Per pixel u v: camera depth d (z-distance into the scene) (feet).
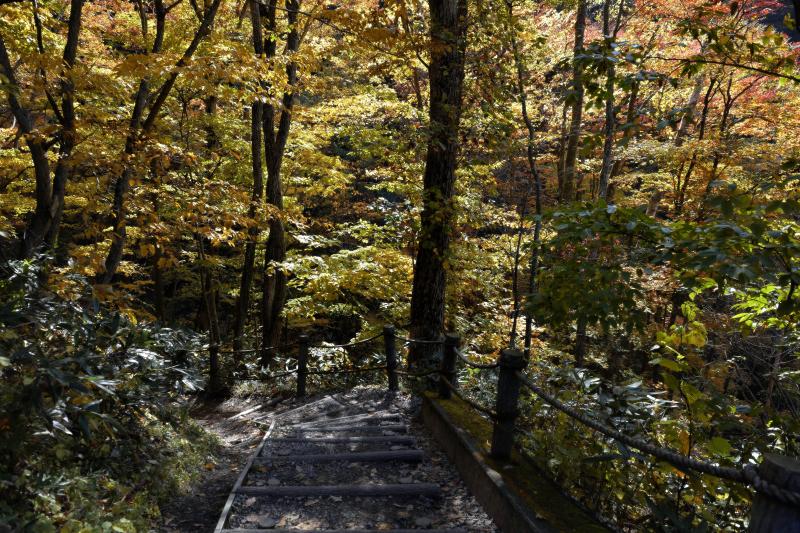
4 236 16.10
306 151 46.50
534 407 16.52
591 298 12.92
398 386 30.25
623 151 43.80
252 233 41.04
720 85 50.52
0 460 11.59
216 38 28.81
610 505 14.21
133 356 16.43
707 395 13.98
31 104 24.88
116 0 36.86
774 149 39.99
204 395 37.29
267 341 45.65
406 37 24.68
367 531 12.57
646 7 46.19
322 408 28.78
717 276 11.38
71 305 15.49
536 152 46.50
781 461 6.38
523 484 13.29
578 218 13.60
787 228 11.82
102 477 14.05
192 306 79.10
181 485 16.57
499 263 47.01
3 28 24.71
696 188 45.34
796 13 13.25
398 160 37.76
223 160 45.57
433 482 16.24
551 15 49.03
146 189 27.14
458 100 29.55
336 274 40.40
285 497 15.08
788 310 11.44
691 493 13.29
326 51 31.45
